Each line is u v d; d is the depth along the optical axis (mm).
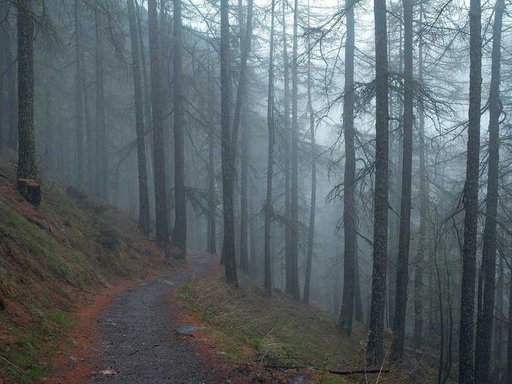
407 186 12555
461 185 19672
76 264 11398
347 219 16531
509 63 14375
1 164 14539
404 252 12586
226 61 15875
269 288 19234
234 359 6883
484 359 13344
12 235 9234
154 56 18406
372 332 10055
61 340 6969
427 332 25031
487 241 13359
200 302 10648
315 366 7676
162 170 18750
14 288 7543
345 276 17172
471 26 9617
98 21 21422
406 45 12812
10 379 5090
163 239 19062
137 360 6629
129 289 12422
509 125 14797
